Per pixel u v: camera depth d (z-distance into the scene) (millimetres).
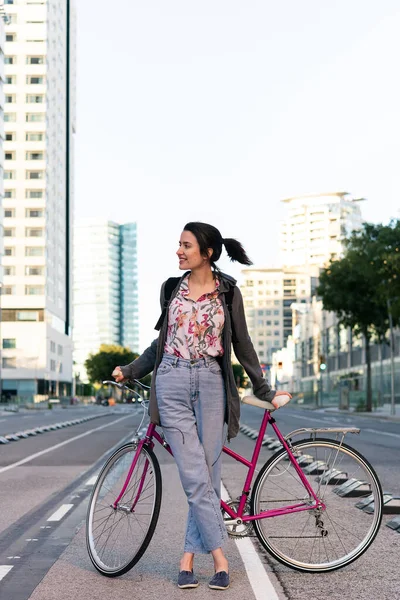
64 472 12258
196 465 4848
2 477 11523
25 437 22406
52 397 104812
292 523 5223
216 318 4953
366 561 5551
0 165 83750
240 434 22062
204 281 5023
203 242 4934
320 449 5348
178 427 4875
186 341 4941
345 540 5250
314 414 52188
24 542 6359
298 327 132375
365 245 42969
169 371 4930
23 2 116000
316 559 5211
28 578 5078
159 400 4941
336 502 5277
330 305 49781
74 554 5844
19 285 113625
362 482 5363
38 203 114875
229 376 4957
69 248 140500
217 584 4723
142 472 5086
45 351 112250
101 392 147250
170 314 5000
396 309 38281
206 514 4797
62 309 130875
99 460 14500
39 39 116188
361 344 80438
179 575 4805
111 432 24781
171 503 8586
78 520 7488
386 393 69875
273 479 5219
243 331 5062
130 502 5090
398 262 37031
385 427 29797
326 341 101688
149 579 5016
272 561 5508
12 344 112250
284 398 5156
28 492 9711
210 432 4938
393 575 5121
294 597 4543
